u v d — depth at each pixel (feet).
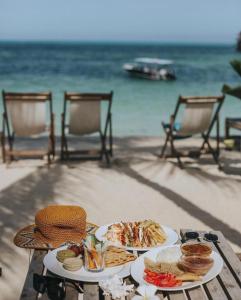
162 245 4.22
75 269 3.75
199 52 145.89
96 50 153.38
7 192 8.77
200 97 10.11
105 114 18.49
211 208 8.11
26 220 7.48
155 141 13.25
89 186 9.16
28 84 33.96
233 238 6.95
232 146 11.98
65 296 3.45
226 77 45.03
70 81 37.04
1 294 5.42
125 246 4.21
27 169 10.30
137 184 9.31
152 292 3.37
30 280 3.64
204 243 3.95
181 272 3.68
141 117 18.01
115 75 45.24
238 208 8.13
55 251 4.05
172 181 9.55
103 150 10.80
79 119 10.40
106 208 8.05
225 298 3.41
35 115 10.26
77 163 10.82
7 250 6.46
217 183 9.46
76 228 4.33
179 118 17.97
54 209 4.51
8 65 61.57
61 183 9.32
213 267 3.76
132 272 3.71
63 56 99.40
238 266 3.87
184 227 7.32
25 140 13.33
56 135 14.25
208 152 10.96
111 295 3.45
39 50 144.66
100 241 3.83
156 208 8.08
